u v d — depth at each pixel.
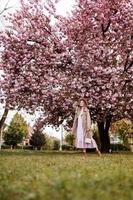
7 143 71.06
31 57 30.12
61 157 18.27
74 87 28.28
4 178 8.48
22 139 72.12
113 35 31.00
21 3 32.31
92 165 12.36
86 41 30.12
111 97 28.45
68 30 30.84
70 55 29.30
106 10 31.14
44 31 31.47
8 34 30.64
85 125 19.83
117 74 28.97
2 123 39.72
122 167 11.85
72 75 29.36
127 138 54.72
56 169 10.32
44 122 32.44
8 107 30.95
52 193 5.92
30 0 32.25
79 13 31.83
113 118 32.09
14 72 30.22
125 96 29.55
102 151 31.98
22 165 12.13
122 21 30.95
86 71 28.80
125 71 30.83
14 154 22.38
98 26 31.36
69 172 8.88
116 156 20.62
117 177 7.84
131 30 30.69
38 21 31.53
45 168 10.88
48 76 29.11
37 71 29.88
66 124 34.12
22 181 7.96
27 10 32.22
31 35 30.33
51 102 29.34
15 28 31.06
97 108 29.58
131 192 6.12
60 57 29.11
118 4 31.17
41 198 5.64
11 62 30.08
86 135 19.81
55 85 29.30
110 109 29.78
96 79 28.59
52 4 32.03
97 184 6.83
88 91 28.70
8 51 30.25
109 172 9.31
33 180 7.97
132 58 30.52
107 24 31.45
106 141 32.09
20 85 29.53
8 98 30.09
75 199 5.34
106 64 29.55
